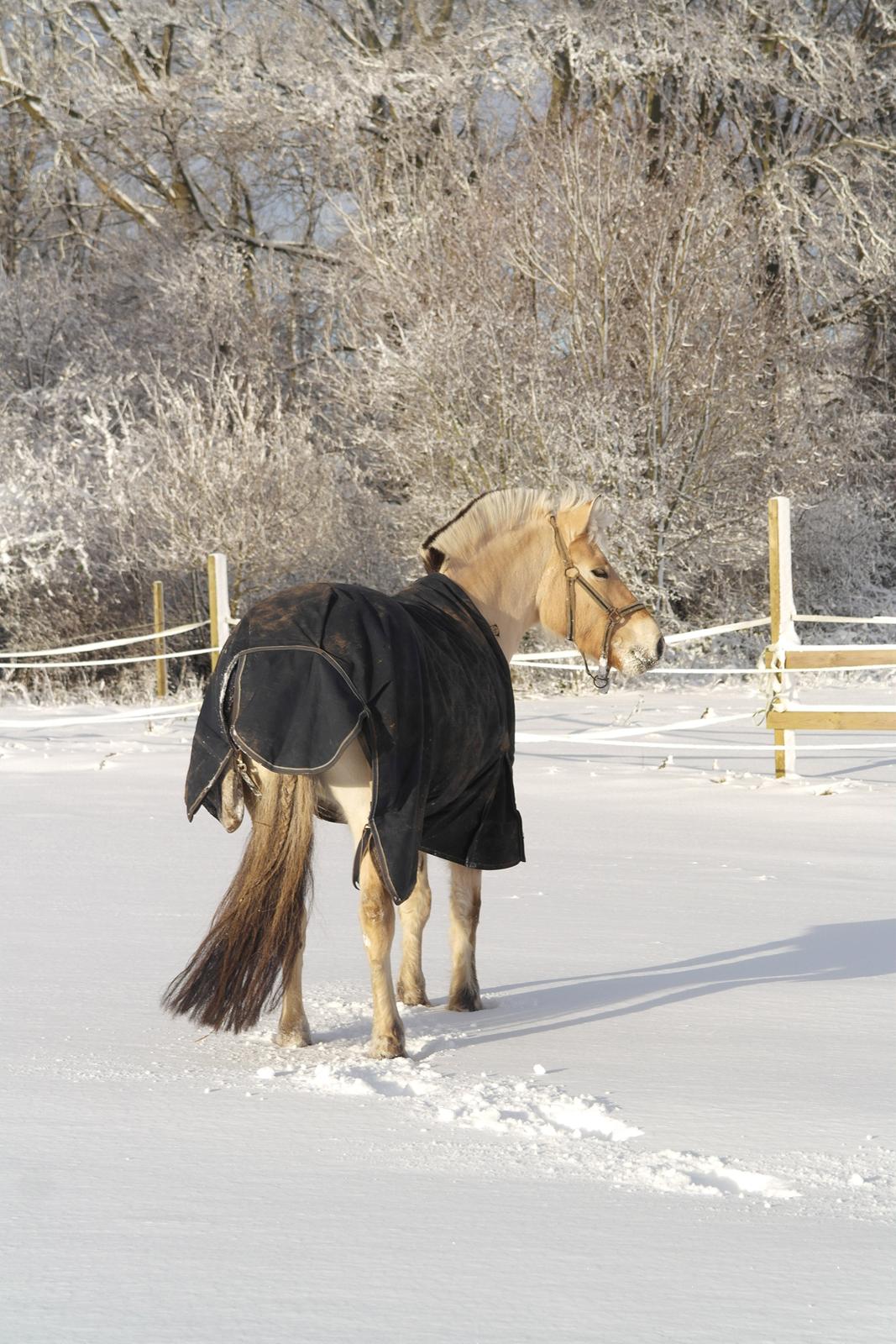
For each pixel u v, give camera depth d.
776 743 13.07
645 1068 4.70
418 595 5.78
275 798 4.80
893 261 28.73
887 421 30.30
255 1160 3.71
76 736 17.48
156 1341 2.60
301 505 24.53
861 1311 2.73
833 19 31.62
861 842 9.89
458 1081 4.54
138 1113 4.16
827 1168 3.65
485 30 29.55
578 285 24.42
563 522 6.50
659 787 12.56
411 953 5.82
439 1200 3.39
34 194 34.91
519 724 17.58
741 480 24.80
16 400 29.69
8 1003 5.54
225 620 16.22
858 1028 5.24
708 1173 3.61
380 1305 2.76
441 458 24.45
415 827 4.84
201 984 4.71
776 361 25.64
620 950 6.66
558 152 24.95
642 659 6.49
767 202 28.22
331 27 32.44
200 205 35.12
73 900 7.78
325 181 32.09
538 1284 2.87
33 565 24.83
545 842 9.88
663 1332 2.64
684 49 28.08
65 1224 3.21
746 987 5.92
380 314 26.38
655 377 24.27
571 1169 3.64
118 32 32.19
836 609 29.23
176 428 27.12
